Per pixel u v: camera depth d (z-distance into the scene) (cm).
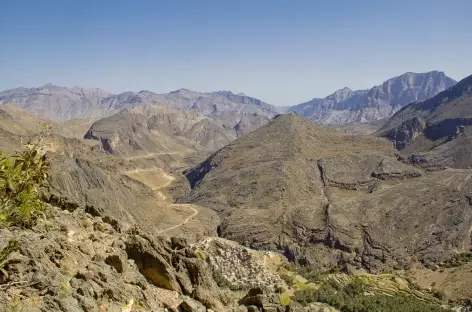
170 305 2011
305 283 8181
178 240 2581
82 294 1564
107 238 2356
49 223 2109
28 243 1680
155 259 2252
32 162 1100
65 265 1769
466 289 8962
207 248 6781
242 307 2311
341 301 7012
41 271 1542
